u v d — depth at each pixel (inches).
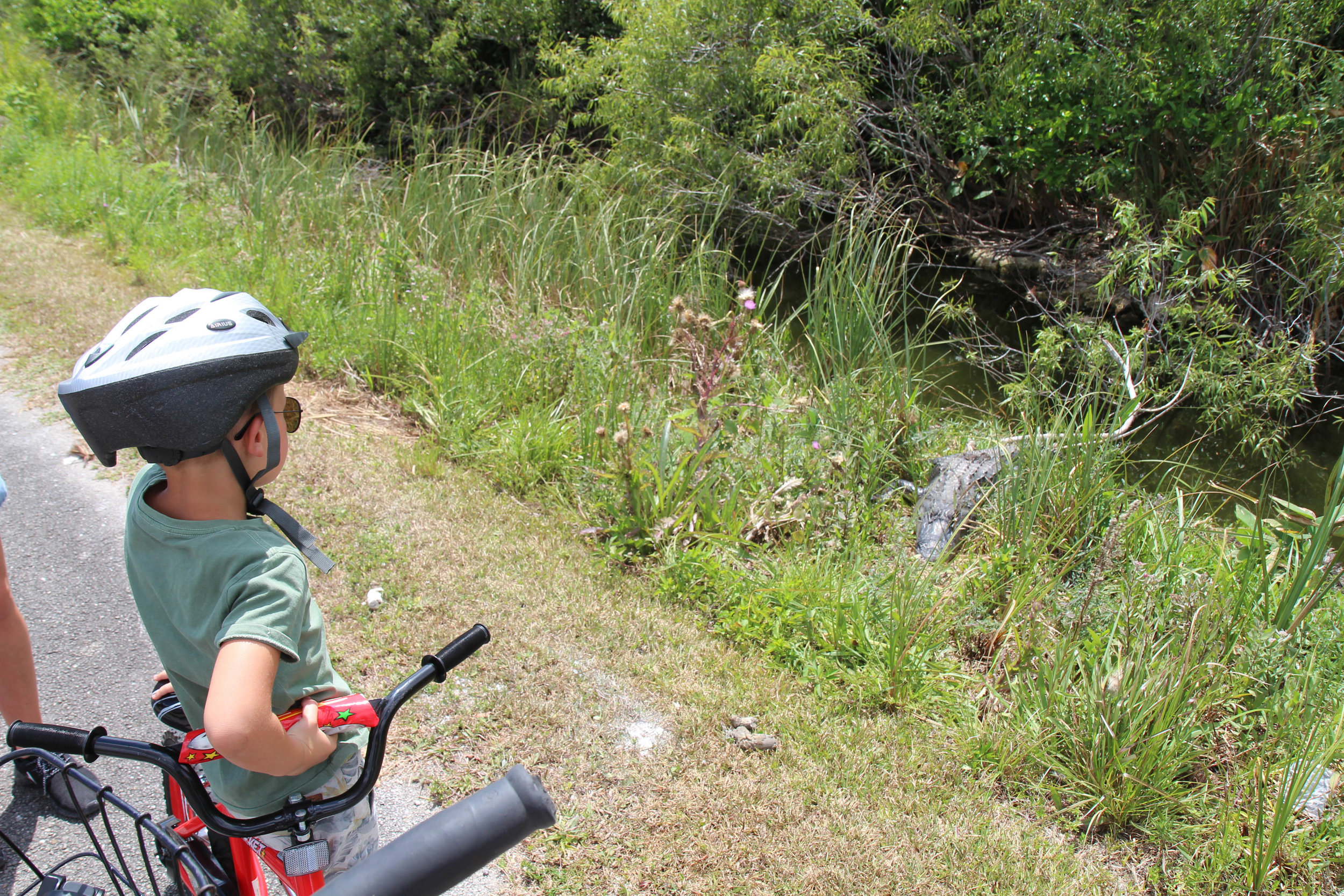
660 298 261.9
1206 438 271.7
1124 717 125.0
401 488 185.2
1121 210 293.7
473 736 124.7
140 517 58.7
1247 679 138.5
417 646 140.3
